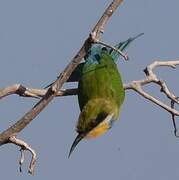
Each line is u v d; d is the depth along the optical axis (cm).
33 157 988
